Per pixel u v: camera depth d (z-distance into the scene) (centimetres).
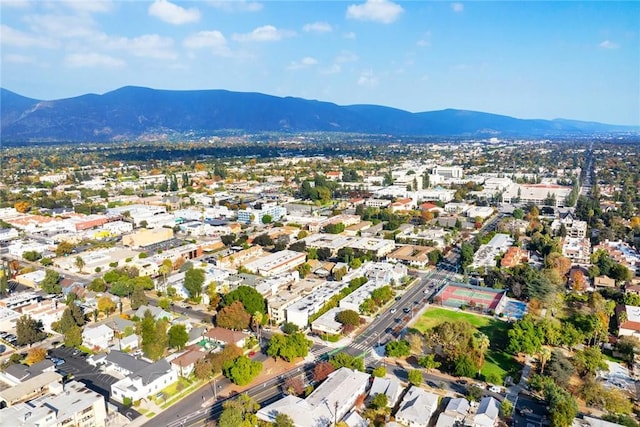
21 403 13975
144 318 19775
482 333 18862
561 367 15912
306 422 13450
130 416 14625
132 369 16838
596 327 18738
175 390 16038
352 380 15638
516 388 15988
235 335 19250
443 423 13700
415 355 18388
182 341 18525
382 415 14500
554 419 13375
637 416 14525
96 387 16400
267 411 14025
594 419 13712
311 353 18625
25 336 19162
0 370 17150
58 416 13338
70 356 18712
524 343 17675
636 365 17575
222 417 13425
